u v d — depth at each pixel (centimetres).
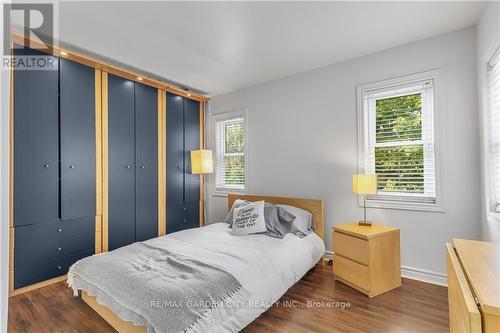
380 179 293
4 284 45
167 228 386
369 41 267
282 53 293
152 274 178
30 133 255
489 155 209
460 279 109
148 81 354
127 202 335
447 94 250
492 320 84
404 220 272
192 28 240
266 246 242
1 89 47
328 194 325
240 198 400
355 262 244
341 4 207
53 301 228
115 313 166
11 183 243
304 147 347
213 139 454
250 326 189
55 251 271
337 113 319
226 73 352
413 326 188
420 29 245
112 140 320
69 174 282
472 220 237
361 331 183
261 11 215
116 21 228
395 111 284
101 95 310
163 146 383
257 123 398
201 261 198
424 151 268
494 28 188
